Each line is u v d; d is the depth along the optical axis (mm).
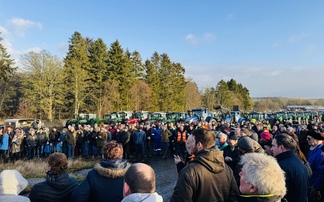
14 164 12812
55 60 42375
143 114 29891
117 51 53969
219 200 2646
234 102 77875
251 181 1988
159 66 64062
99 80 50969
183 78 68438
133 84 54500
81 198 2785
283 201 3100
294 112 35781
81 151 16000
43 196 2824
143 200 1935
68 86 44625
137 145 14508
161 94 61312
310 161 4410
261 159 2090
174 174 11234
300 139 7074
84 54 52000
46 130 17094
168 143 15133
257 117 33625
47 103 40969
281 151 3547
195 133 3094
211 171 2629
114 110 48875
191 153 3270
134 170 2109
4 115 46750
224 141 5109
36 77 41125
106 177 2900
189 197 2531
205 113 29828
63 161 2967
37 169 11930
